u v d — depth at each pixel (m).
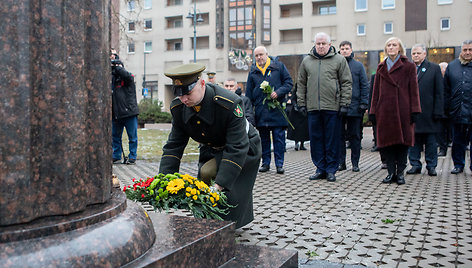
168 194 3.09
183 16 60.38
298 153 12.20
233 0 57.72
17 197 1.56
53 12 1.67
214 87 3.41
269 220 4.57
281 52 56.09
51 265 1.50
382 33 51.81
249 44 57.19
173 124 3.57
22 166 1.57
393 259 3.39
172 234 2.05
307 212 4.94
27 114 1.58
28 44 1.59
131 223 1.84
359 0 52.69
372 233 4.11
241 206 3.71
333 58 7.13
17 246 1.51
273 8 56.28
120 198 2.02
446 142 11.04
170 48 62.19
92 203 1.82
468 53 7.91
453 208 5.18
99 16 1.85
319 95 7.14
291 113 12.55
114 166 8.90
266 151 8.42
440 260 3.37
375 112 6.86
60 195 1.68
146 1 61.94
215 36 58.91
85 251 1.59
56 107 1.68
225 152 3.37
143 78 60.75
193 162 9.66
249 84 8.24
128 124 9.28
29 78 1.59
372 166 9.25
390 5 51.53
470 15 48.66
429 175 7.86
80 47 1.75
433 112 7.70
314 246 3.70
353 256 3.44
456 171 8.01
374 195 5.97
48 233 1.59
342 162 8.55
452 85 8.01
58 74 1.68
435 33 49.88
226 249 2.22
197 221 2.29
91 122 1.82
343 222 4.51
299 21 55.19
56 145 1.68
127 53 62.66
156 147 13.09
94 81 1.83
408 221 4.56
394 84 6.66
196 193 3.07
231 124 3.37
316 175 7.39
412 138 6.71
